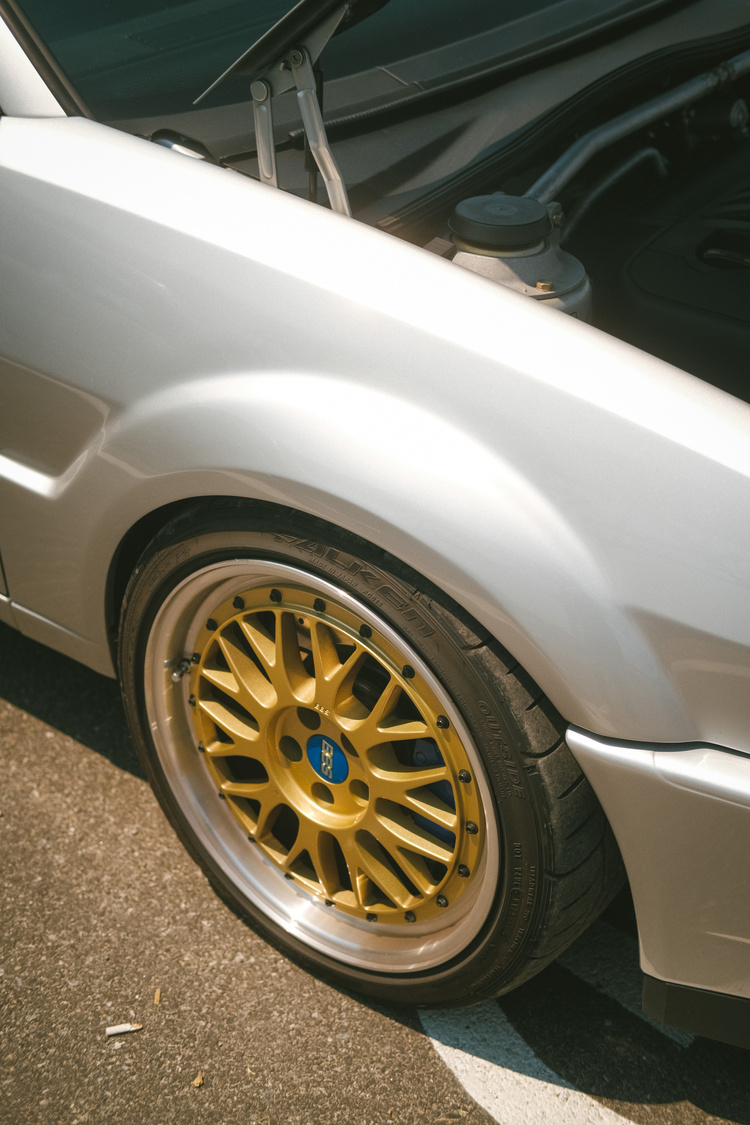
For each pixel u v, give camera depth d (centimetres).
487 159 153
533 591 107
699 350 143
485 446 108
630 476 104
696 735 109
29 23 144
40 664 224
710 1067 150
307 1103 144
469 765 125
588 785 120
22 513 153
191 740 162
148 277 124
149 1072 147
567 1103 145
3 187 134
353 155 148
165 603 142
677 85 190
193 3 162
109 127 135
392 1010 158
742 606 102
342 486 113
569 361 107
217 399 121
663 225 166
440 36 171
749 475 101
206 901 173
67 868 178
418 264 114
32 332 136
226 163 140
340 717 136
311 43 113
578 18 182
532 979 162
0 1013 154
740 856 109
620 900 177
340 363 114
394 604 118
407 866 141
